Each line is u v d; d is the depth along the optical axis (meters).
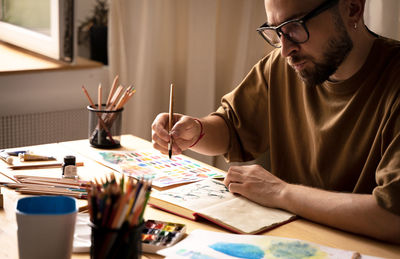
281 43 1.23
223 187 1.27
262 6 2.60
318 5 1.19
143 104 2.50
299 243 0.98
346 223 1.07
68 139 2.47
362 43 1.32
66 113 2.43
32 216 0.81
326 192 1.14
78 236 0.99
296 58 1.24
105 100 2.52
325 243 1.03
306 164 1.56
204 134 1.56
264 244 0.97
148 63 2.47
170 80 2.58
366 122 1.35
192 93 2.56
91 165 1.46
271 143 1.63
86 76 2.44
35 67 2.25
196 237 0.99
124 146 1.67
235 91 1.70
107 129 1.62
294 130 1.57
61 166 1.45
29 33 2.48
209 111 2.59
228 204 1.16
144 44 2.44
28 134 2.36
